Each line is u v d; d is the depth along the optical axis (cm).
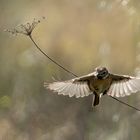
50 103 1869
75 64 1897
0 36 1945
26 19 1978
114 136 1639
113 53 1788
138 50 1691
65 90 798
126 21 1742
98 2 1848
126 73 1731
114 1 1731
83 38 1917
